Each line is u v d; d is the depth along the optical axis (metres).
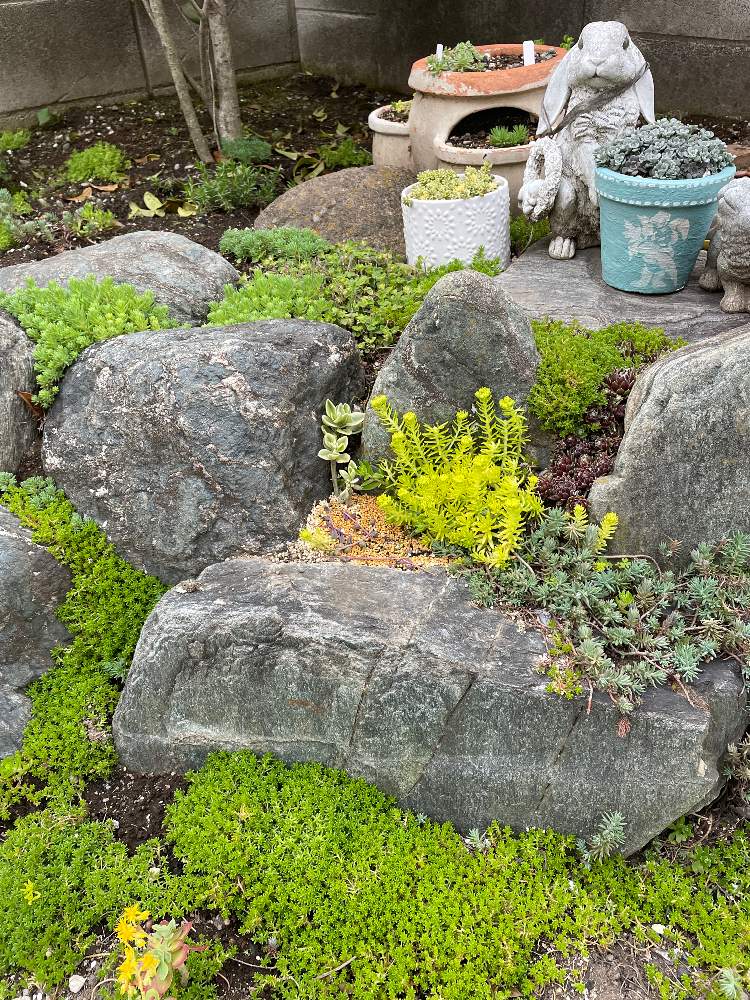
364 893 2.76
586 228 4.66
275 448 3.59
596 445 3.43
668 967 2.66
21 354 4.14
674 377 3.06
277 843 2.88
